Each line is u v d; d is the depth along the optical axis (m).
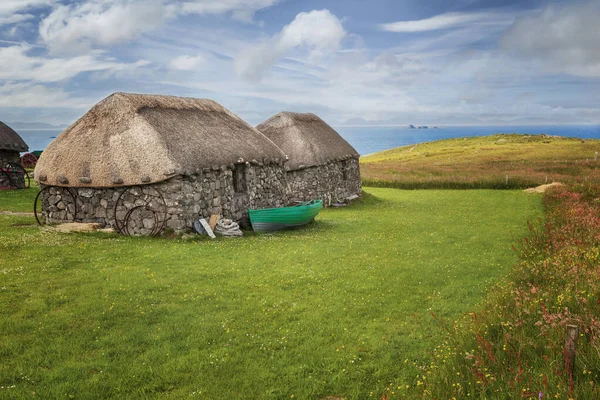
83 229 19.80
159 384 7.71
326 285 13.34
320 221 27.91
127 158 20.28
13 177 37.41
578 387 5.91
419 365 8.34
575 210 22.66
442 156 95.69
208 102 28.14
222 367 8.30
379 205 38.38
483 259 16.83
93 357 8.57
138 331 9.70
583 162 67.25
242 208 24.86
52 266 13.98
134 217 20.39
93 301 11.20
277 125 38.50
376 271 15.04
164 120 22.23
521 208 33.62
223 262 15.67
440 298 12.26
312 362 8.52
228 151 23.95
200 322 10.27
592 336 7.26
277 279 13.77
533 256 15.10
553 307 8.90
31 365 8.19
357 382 7.84
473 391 6.27
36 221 22.58
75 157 21.16
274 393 7.54
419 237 21.92
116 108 21.73
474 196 43.41
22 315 10.19
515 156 85.56
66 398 7.21
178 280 13.23
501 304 9.91
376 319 10.72
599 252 12.52
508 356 7.35
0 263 13.92
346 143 45.59
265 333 9.81
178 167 19.70
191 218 20.53
